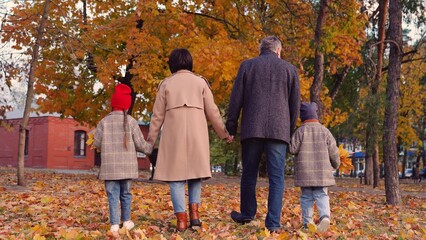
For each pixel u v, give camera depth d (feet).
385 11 69.62
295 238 16.80
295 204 32.09
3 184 41.45
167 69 52.19
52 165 121.80
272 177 18.01
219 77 45.11
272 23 52.95
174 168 17.60
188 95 17.97
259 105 17.90
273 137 17.67
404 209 33.24
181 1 53.47
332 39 48.49
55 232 17.20
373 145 65.67
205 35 53.72
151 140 18.21
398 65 36.19
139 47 48.57
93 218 21.26
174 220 19.61
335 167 19.45
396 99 36.04
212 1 53.98
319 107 52.44
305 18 53.11
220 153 135.64
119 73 54.65
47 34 46.37
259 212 24.21
